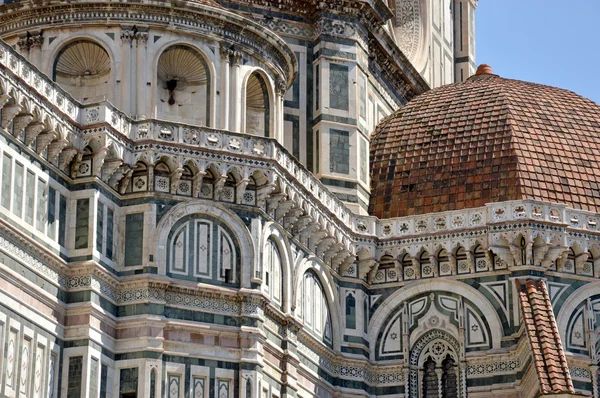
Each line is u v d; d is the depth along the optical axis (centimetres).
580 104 10856
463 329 9700
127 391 8100
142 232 8362
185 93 9031
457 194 10156
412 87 11675
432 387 9744
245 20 9106
